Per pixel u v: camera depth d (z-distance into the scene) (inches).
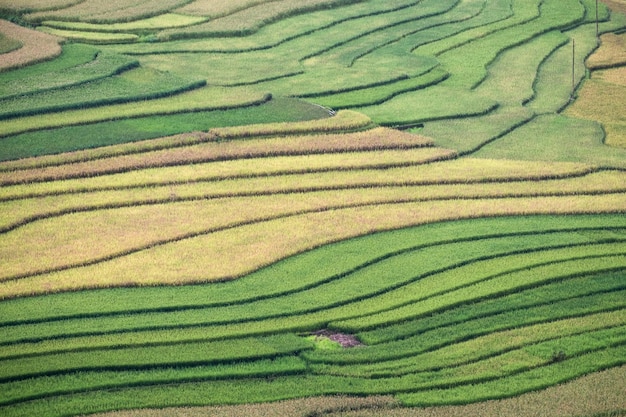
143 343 1397.6
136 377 1310.3
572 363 1348.4
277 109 2354.8
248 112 2325.3
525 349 1387.8
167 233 1733.5
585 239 1758.1
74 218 1790.1
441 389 1294.3
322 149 2121.1
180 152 2068.2
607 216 1863.9
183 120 2257.6
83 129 2181.3
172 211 1829.5
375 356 1378.0
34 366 1323.8
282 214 1828.2
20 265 1604.3
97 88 2421.3
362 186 1972.2
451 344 1417.3
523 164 2102.6
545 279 1599.4
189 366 1349.7
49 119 2214.6
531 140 2274.9
